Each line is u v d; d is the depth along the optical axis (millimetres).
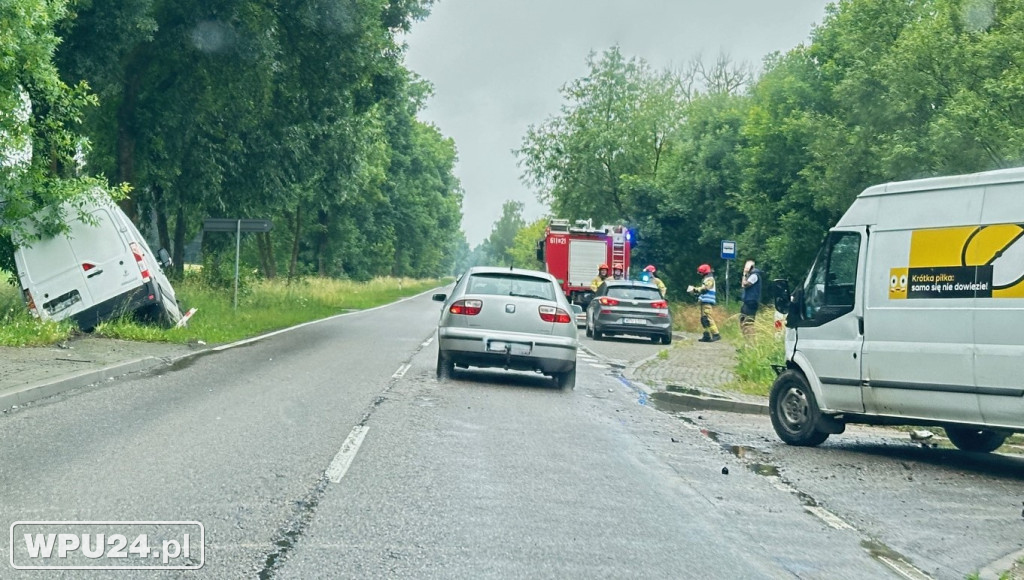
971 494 7984
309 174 30562
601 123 58312
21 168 17766
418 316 35719
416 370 15727
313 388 12789
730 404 13203
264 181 29234
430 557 5418
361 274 76000
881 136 36156
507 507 6707
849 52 42469
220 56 25062
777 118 47812
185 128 26391
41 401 10852
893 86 34656
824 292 10266
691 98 69438
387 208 73438
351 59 26344
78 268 18297
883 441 11203
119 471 7246
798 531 6496
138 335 18266
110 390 11945
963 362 8789
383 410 11016
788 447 10234
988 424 8688
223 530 5797
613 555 5648
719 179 52781
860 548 6129
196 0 23750
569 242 38281
